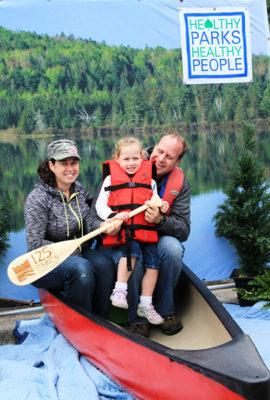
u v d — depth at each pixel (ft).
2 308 11.23
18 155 11.51
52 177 8.88
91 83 11.71
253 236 11.36
